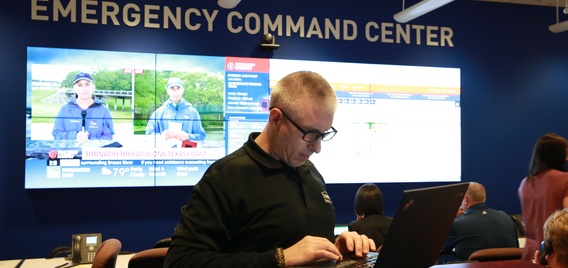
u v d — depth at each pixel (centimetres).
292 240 121
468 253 338
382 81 519
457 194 110
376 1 532
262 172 124
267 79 490
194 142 468
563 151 273
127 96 452
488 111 561
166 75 463
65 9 450
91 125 443
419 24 544
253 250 119
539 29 584
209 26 484
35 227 439
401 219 93
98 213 453
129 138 452
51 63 436
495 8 570
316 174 143
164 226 468
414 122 527
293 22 507
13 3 440
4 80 436
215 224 115
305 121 117
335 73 507
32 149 430
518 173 568
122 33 461
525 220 286
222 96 477
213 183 119
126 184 451
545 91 582
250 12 496
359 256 113
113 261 232
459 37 556
